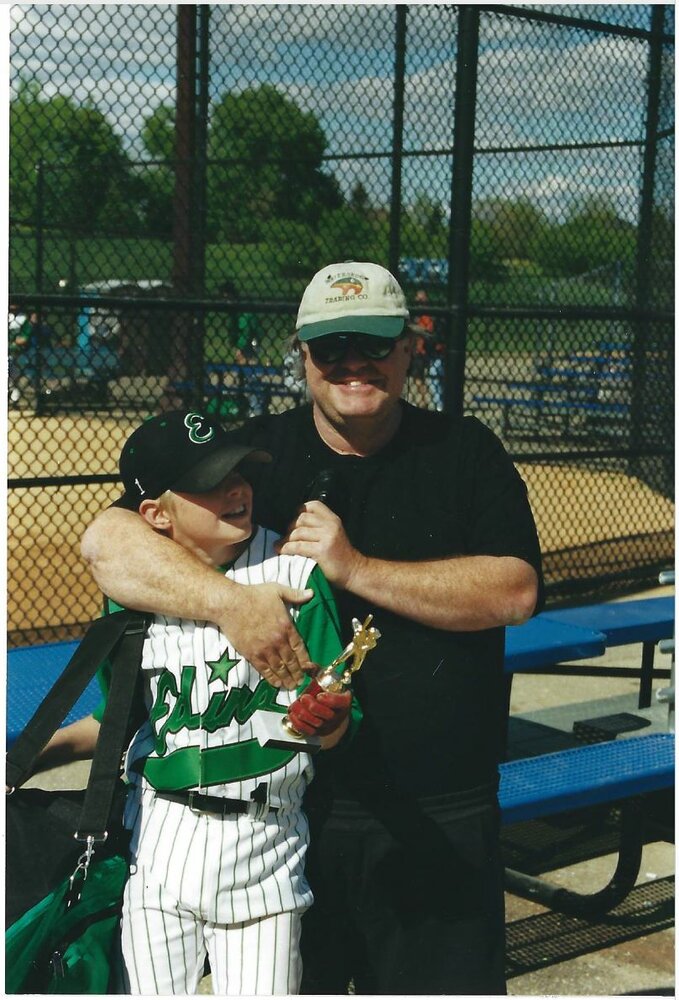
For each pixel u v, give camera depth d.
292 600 2.03
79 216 8.26
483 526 2.35
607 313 6.25
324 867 2.32
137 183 8.29
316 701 1.91
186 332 6.27
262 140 7.27
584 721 4.27
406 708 2.28
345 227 7.34
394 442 2.39
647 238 6.92
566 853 4.15
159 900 1.99
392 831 2.29
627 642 4.40
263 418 2.52
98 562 2.06
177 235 6.95
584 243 6.99
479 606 2.25
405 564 2.23
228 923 2.01
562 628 4.27
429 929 2.32
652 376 7.23
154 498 2.08
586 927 3.65
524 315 5.90
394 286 2.29
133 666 2.03
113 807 2.11
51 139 7.62
